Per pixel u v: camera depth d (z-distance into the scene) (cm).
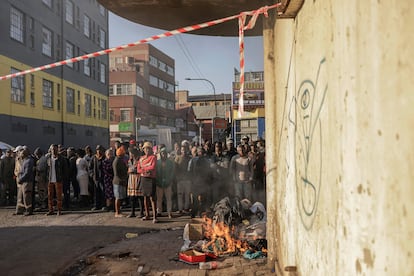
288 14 374
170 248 684
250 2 607
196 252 609
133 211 1031
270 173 537
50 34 3042
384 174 163
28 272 570
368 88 181
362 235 192
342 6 225
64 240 767
